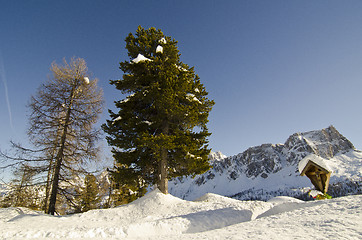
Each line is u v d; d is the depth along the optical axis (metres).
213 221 7.48
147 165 14.71
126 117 14.44
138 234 6.17
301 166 8.49
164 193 13.30
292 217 5.43
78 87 16.14
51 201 12.70
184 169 15.25
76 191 14.66
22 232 6.03
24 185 12.88
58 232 5.95
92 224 9.35
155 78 15.03
